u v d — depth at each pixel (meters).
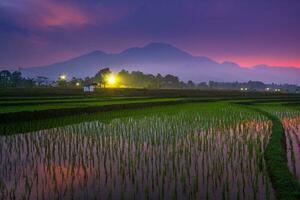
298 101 72.12
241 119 34.06
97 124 28.92
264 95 101.81
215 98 78.56
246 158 16.28
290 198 10.30
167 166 14.80
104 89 93.69
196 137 22.62
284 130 25.89
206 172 13.85
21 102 42.62
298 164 15.66
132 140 21.38
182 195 11.20
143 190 11.66
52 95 68.12
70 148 18.61
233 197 11.04
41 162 15.59
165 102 56.06
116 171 13.98
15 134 23.31
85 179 12.87
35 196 11.08
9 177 13.19
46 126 27.41
